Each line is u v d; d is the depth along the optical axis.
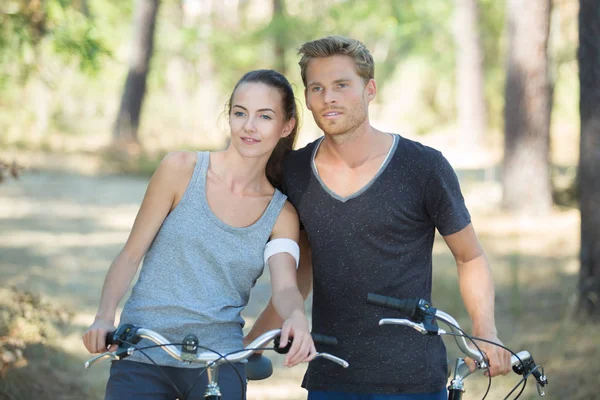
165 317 8.15
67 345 17.30
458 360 8.31
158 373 8.04
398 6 73.62
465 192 39.75
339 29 69.88
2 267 24.50
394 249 8.54
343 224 8.54
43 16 18.33
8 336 14.72
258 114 8.34
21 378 14.52
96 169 51.38
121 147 55.22
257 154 8.33
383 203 8.49
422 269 8.67
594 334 17.05
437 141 79.62
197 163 8.40
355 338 8.62
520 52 34.12
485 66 88.75
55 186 44.72
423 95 97.88
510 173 34.47
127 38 77.31
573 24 44.59
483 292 8.67
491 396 14.80
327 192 8.59
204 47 73.25
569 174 40.16
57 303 20.45
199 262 8.27
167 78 104.56
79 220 35.22
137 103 59.81
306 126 58.75
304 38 61.47
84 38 19.97
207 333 8.18
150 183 8.38
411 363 8.57
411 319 7.61
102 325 7.72
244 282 8.42
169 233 8.27
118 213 37.69
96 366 16.44
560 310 19.17
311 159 8.77
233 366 7.51
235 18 94.44
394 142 8.67
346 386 8.65
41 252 27.70
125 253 8.26
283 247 8.45
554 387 14.80
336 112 8.45
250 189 8.52
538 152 34.06
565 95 63.59
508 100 34.44
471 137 70.31
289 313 7.96
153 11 59.59
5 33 18.72
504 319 19.16
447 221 8.59
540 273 23.39
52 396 14.51
